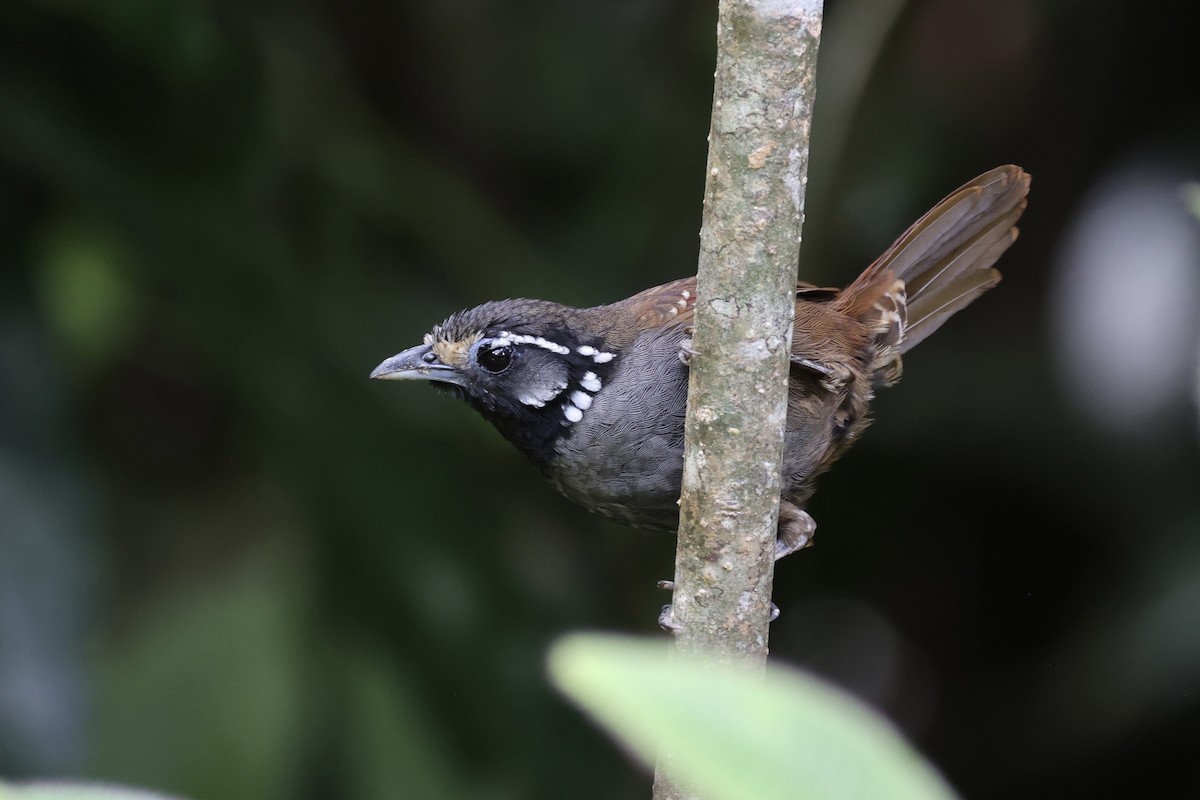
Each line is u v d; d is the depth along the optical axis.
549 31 12.90
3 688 8.23
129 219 9.65
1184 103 11.43
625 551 12.05
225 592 11.81
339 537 9.89
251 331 9.82
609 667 1.77
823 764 1.86
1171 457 10.62
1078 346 9.83
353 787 10.55
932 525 12.87
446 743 9.88
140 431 13.66
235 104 9.90
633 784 10.09
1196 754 11.10
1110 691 10.07
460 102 13.07
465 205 11.57
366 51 12.86
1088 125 11.97
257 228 9.95
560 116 12.89
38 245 9.60
